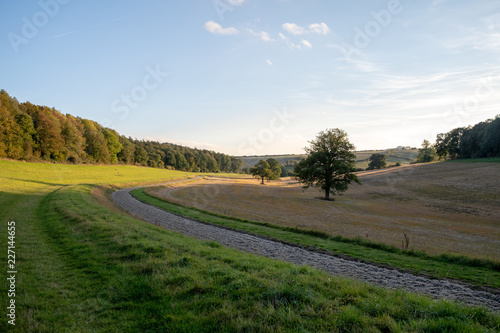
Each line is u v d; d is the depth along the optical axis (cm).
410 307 469
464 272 1025
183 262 720
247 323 405
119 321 450
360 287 569
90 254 809
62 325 438
